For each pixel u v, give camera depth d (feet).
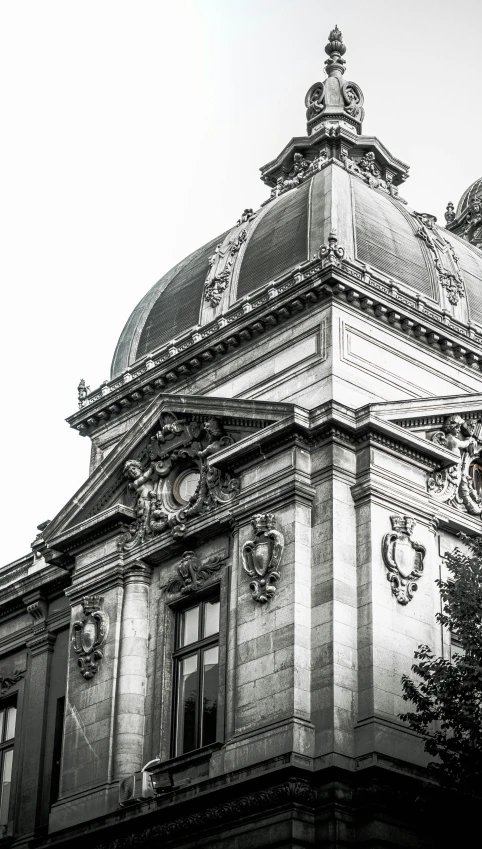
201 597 148.36
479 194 222.89
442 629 140.46
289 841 125.29
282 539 138.62
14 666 177.06
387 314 154.92
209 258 176.35
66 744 153.38
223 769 134.41
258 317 156.87
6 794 171.22
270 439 142.20
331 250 154.71
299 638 134.00
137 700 148.87
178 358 165.17
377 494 139.54
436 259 169.89
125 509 155.74
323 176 172.24
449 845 130.72
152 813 137.28
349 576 136.77
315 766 128.98
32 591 175.11
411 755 131.64
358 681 133.28
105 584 156.04
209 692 143.43
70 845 145.69
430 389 156.76
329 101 191.83
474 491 149.69
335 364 148.15
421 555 141.08
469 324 165.99
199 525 147.64
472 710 125.49
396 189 185.98
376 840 125.70
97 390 176.55
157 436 156.04
